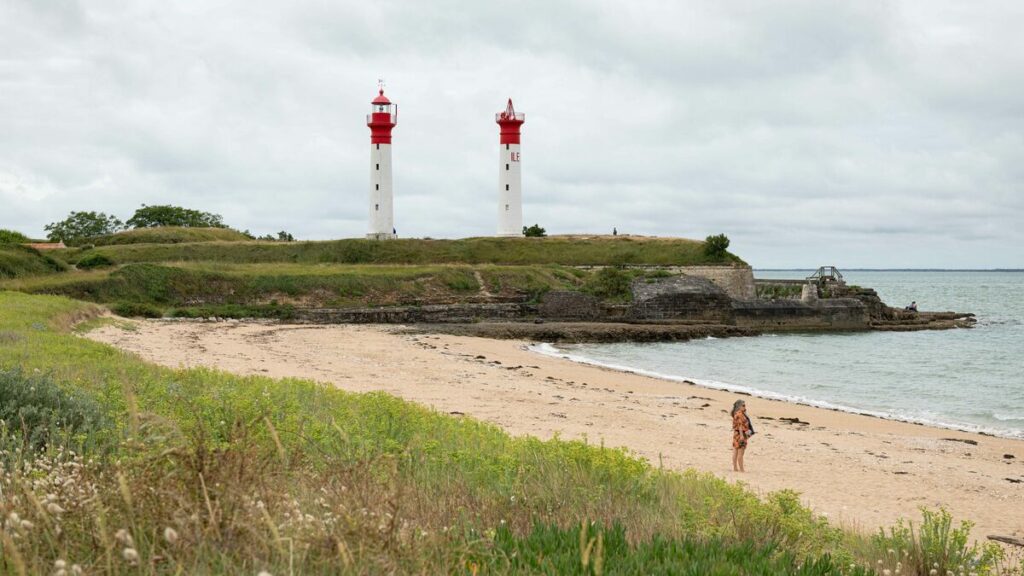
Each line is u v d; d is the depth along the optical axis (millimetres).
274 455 8203
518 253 104562
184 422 11625
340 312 74312
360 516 5703
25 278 68875
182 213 148125
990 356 60312
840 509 16688
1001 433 30594
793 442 25344
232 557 4891
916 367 53312
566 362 51375
